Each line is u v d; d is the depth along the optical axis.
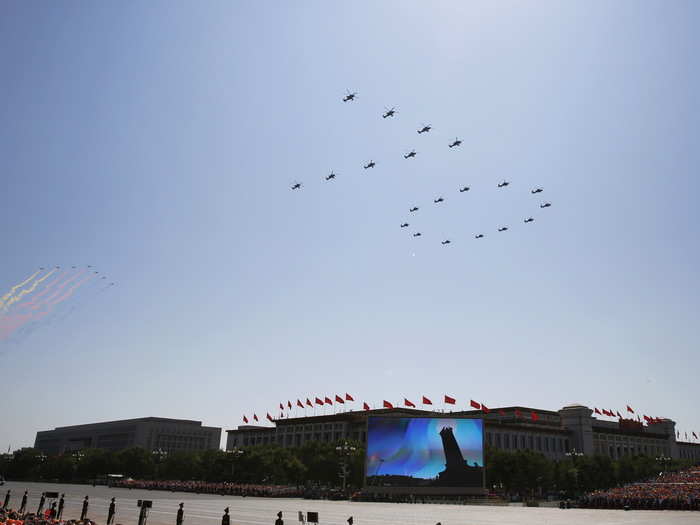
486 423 174.25
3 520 36.53
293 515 66.62
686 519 67.12
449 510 81.38
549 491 139.00
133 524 52.28
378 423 110.75
